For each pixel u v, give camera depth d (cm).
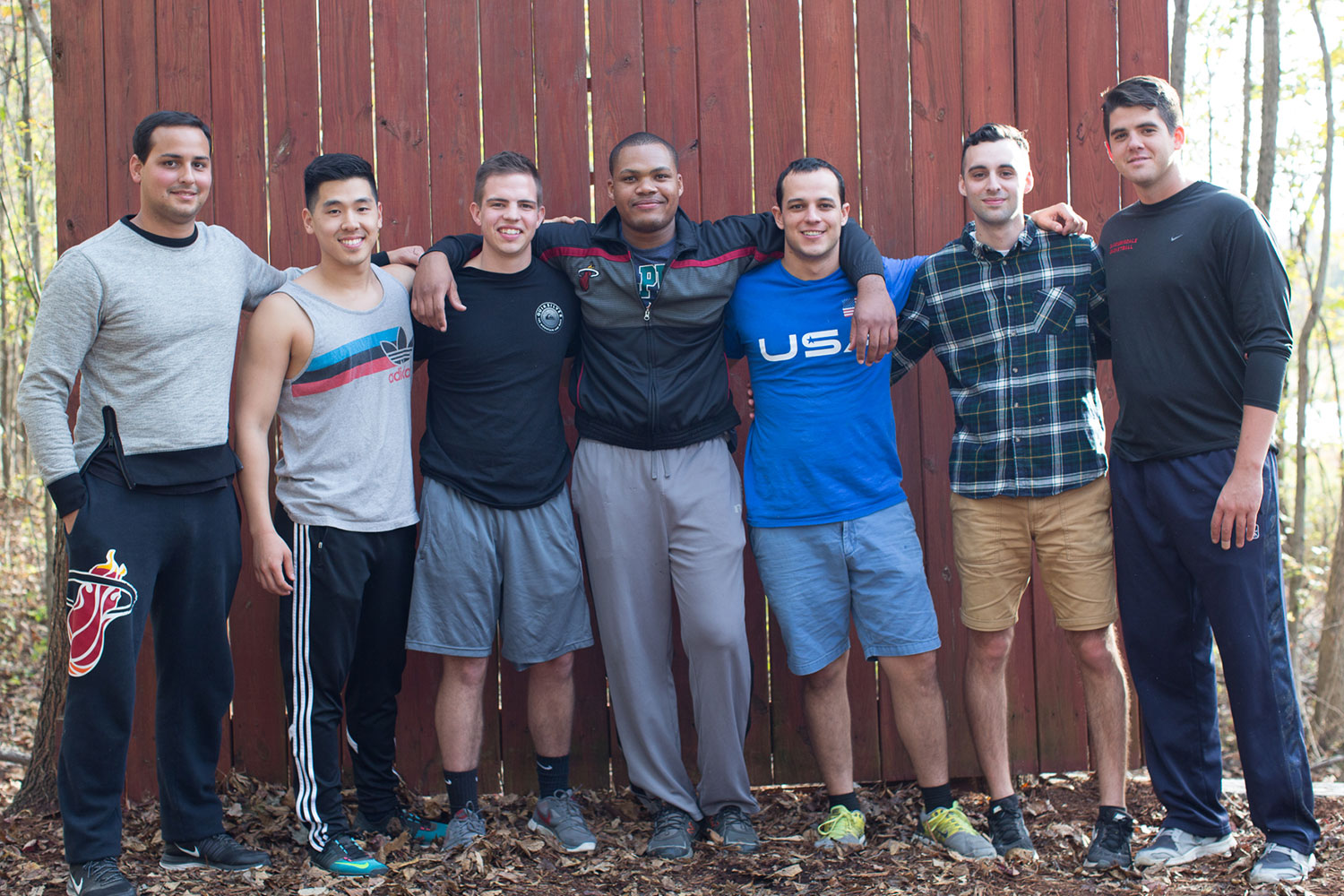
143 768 336
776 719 349
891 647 294
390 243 338
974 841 284
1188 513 268
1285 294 257
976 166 282
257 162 336
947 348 296
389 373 288
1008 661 351
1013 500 289
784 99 342
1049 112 346
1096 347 299
